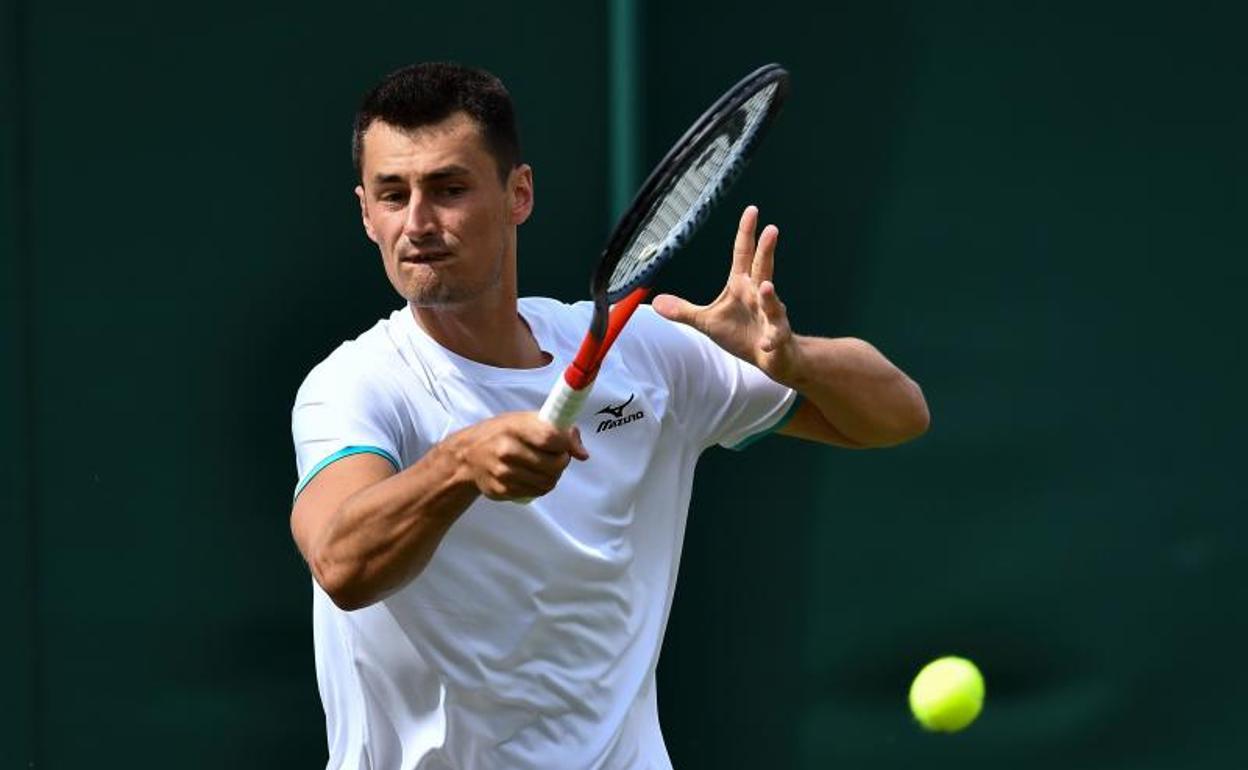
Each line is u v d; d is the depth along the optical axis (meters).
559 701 12.11
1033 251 19.83
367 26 18.75
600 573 12.12
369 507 10.12
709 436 13.14
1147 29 19.77
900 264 19.77
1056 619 20.00
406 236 11.30
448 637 11.88
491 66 19.05
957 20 19.69
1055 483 19.94
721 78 19.47
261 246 18.58
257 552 18.69
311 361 18.67
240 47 18.48
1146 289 19.89
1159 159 19.83
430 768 12.23
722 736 19.94
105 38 18.22
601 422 12.25
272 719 18.75
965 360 19.84
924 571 19.92
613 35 19.31
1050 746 19.95
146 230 18.36
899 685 19.92
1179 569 20.02
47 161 18.16
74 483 18.31
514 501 9.84
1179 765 20.05
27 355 18.17
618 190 19.34
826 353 12.27
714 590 19.91
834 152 19.70
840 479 19.86
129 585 18.44
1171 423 19.94
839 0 19.64
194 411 18.52
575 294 19.30
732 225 19.66
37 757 18.30
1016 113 19.77
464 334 11.93
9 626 18.22
